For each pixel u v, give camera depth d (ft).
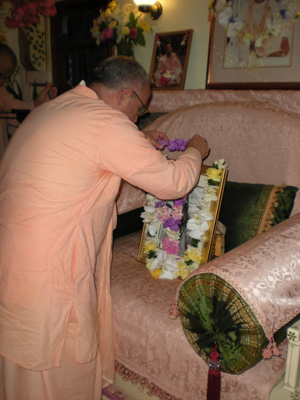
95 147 4.22
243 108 7.03
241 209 6.20
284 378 4.19
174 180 4.44
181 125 7.76
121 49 10.18
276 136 6.56
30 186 4.24
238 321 3.89
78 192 4.31
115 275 6.11
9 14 13.66
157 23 9.78
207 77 8.83
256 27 7.88
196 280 4.23
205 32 8.92
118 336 5.42
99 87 4.78
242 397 4.25
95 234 4.69
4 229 4.39
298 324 4.09
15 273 4.32
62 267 4.35
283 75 7.70
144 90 4.94
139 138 4.30
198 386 4.62
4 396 4.84
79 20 12.34
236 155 7.08
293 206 6.22
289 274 4.13
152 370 5.09
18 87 14.35
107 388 6.00
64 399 4.85
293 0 7.29
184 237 6.15
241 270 3.99
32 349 4.34
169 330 4.86
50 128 4.31
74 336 4.66
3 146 14.28
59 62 13.30
